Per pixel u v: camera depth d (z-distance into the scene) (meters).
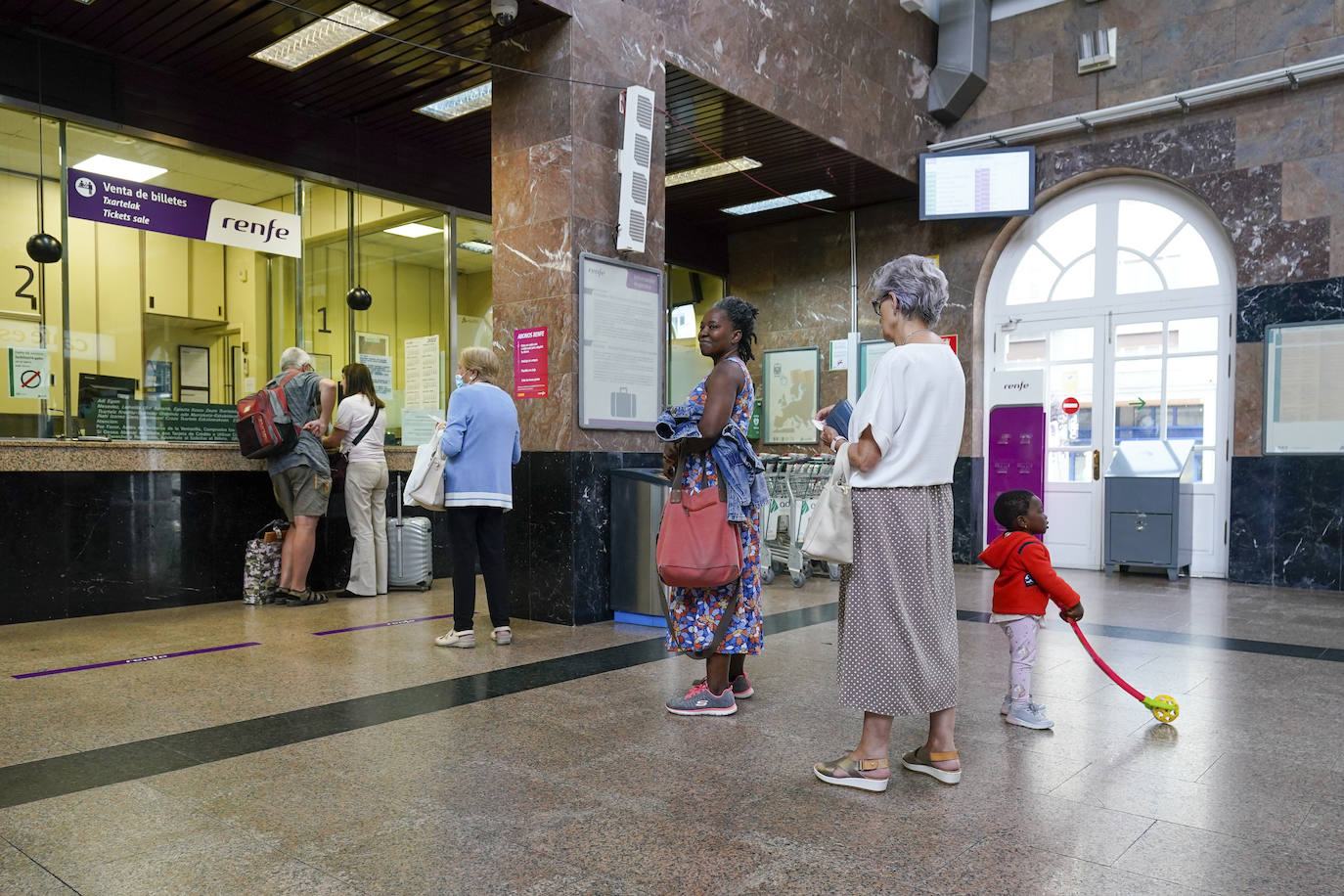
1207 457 7.77
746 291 10.48
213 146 6.29
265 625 5.17
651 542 5.16
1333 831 2.28
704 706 3.32
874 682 2.52
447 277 7.86
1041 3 8.33
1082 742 3.03
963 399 2.58
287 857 2.11
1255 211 7.31
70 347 5.81
